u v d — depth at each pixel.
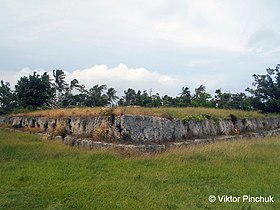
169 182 9.97
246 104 39.66
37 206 7.90
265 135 25.38
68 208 7.73
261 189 9.22
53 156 14.30
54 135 21.19
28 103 43.53
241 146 16.17
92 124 18.70
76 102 46.72
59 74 46.41
